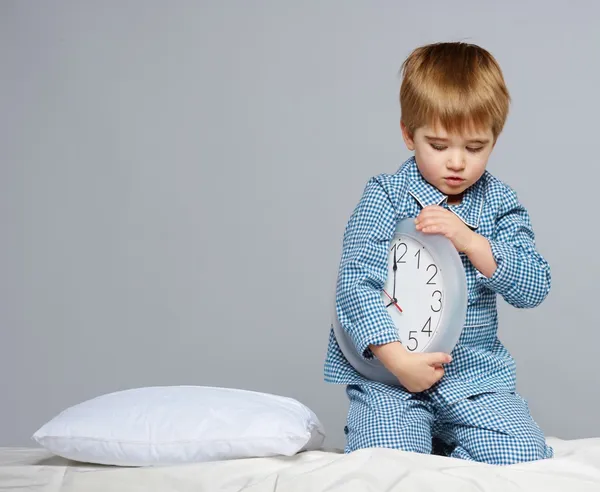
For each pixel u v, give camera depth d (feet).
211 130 11.78
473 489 4.92
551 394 11.19
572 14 11.39
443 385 6.24
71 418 5.91
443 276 6.27
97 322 11.91
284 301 11.66
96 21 11.89
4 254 12.00
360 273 6.29
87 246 11.94
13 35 11.94
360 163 11.56
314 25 11.68
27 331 11.99
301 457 5.69
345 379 6.49
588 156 11.39
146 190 11.87
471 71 6.14
